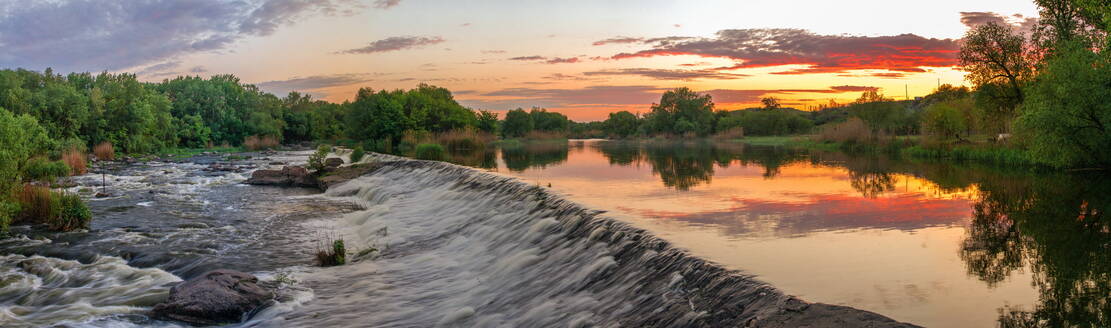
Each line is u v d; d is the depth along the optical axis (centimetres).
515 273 1191
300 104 16788
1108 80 2697
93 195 2966
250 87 12581
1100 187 2178
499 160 4494
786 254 1000
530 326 906
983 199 1825
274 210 2506
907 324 666
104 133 6794
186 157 6888
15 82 6188
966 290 808
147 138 7700
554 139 13225
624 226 1245
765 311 733
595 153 5606
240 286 1166
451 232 1745
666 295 862
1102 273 902
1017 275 892
